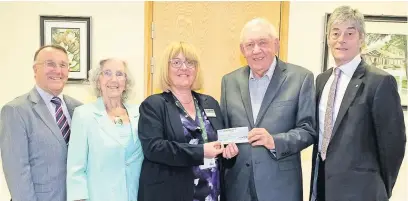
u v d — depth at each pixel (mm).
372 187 1673
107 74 1789
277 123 1777
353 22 1739
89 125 1715
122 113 1855
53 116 1848
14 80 2715
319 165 1881
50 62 1820
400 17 2715
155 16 2730
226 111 1938
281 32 2760
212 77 2793
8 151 1676
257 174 1776
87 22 2686
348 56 1778
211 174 1755
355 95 1722
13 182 1665
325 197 1748
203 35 2766
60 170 1749
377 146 1701
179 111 1765
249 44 1846
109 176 1680
